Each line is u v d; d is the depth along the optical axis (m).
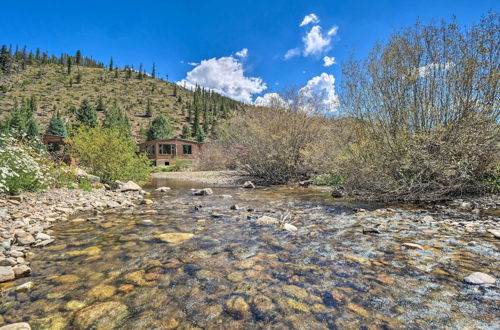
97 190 8.10
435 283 2.19
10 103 73.50
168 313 1.77
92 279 2.26
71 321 1.67
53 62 133.62
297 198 7.39
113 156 9.32
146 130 64.19
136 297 1.97
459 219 4.41
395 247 3.07
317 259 2.73
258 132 12.11
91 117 51.25
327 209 5.62
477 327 1.62
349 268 2.50
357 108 7.21
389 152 6.59
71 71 119.50
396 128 6.50
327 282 2.21
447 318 1.71
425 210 5.23
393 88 6.47
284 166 11.97
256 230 3.89
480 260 2.64
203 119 83.69
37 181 6.09
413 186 6.00
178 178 17.06
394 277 2.30
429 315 1.74
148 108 83.62
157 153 33.41
